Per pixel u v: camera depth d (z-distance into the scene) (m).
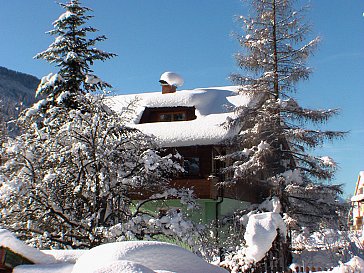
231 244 17.84
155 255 5.66
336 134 20.91
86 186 16.95
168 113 28.83
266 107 21.77
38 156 17.23
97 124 17.34
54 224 16.50
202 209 23.64
